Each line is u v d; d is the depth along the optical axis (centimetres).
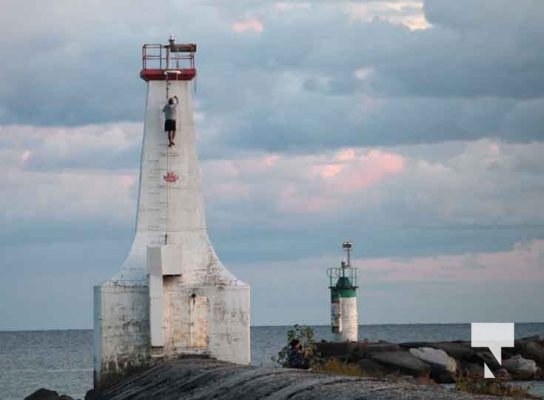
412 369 17238
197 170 13025
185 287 12744
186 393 10294
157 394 10856
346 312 19400
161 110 13000
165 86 13025
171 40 13112
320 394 8288
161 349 12656
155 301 12494
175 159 12988
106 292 12625
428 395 7738
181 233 12938
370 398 7812
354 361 17475
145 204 12950
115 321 12631
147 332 12662
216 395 9638
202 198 13000
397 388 8162
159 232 12925
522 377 18800
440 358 17575
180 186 12962
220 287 12775
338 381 8812
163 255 12512
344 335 19400
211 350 12744
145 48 13075
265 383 9300
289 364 11706
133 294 12662
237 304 12794
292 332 13088
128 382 12188
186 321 12738
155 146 12988
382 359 17312
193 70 13000
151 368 12475
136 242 12888
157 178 12950
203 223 12988
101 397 12256
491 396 7844
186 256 12862
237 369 10738
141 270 12762
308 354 12519
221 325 12775
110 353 12606
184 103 13038
